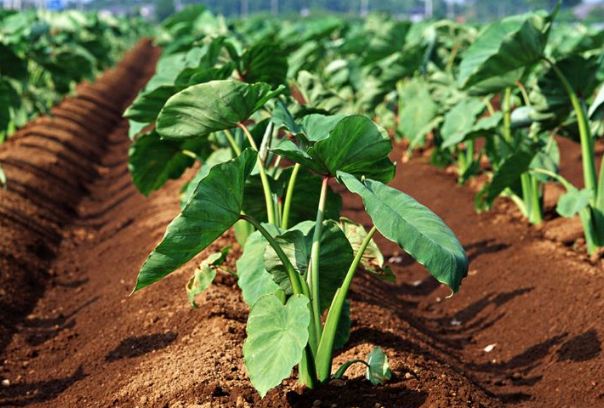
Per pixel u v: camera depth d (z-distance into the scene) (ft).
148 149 12.98
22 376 10.97
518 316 11.93
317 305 8.93
